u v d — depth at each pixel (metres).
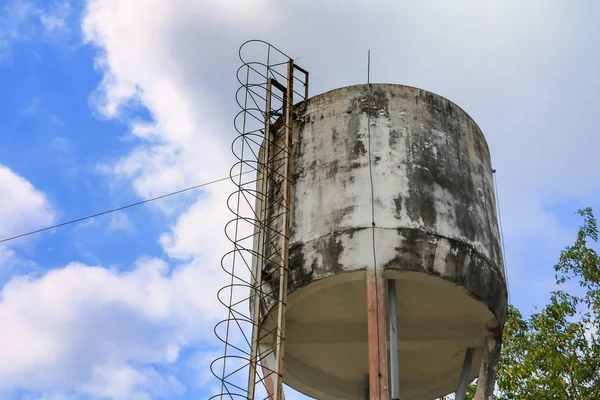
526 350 23.47
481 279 17.17
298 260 17.08
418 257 16.55
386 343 15.67
